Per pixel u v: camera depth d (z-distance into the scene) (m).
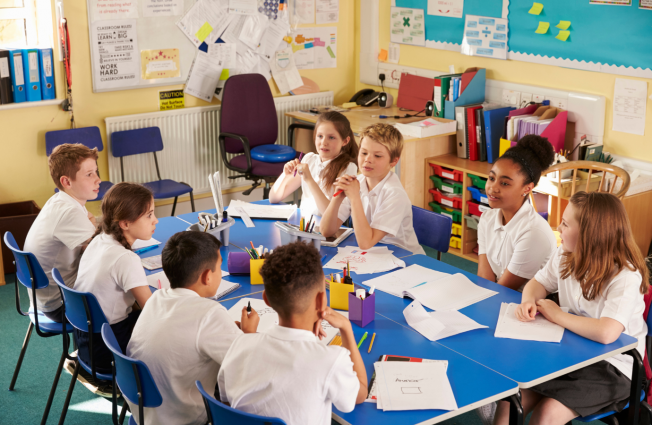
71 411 2.56
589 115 3.89
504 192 2.32
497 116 4.20
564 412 1.85
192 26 4.60
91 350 2.08
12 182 4.14
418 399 1.54
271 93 4.91
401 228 2.72
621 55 3.68
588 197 1.90
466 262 4.26
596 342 1.82
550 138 3.90
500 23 4.30
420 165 4.40
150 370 1.67
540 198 3.86
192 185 4.92
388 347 1.80
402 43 5.07
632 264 1.88
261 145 4.78
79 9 4.13
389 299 2.13
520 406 1.61
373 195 2.72
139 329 1.71
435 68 4.87
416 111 4.93
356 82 5.61
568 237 1.95
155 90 4.59
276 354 1.41
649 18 3.50
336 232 2.73
